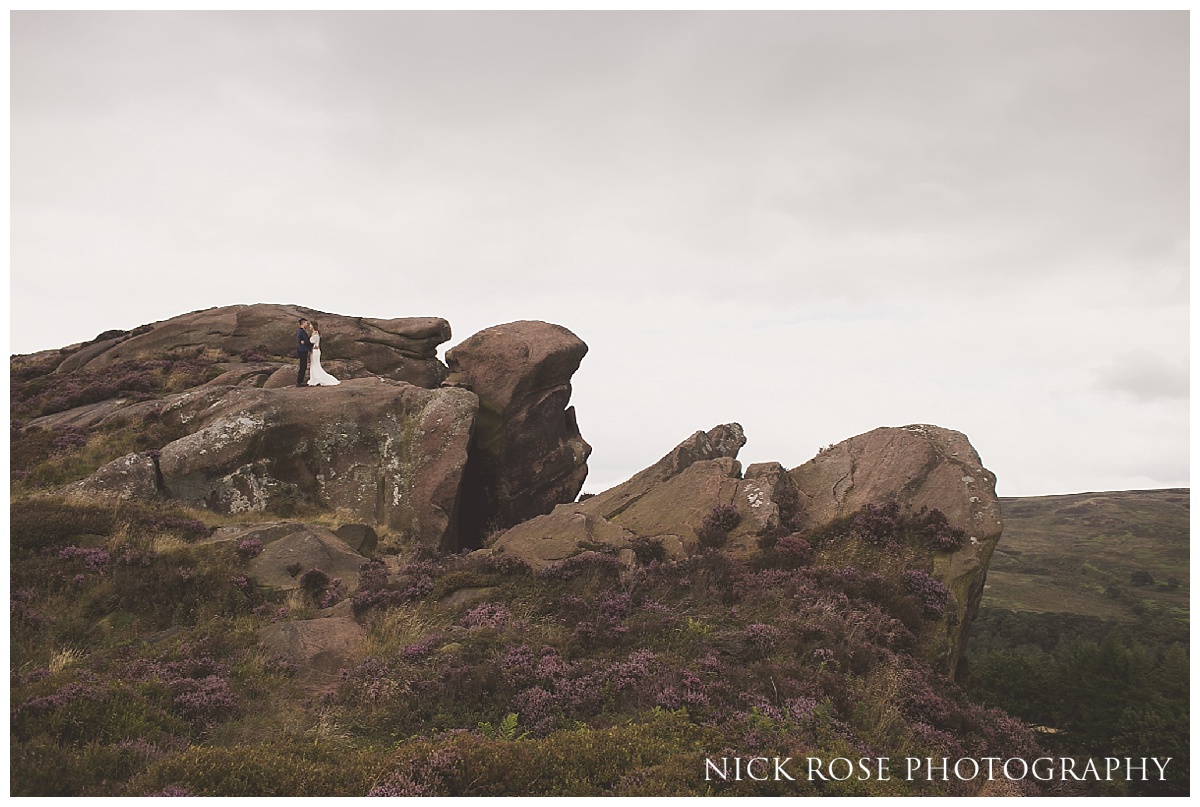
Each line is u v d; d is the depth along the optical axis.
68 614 17.62
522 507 37.22
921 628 18.25
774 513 22.83
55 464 26.47
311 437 28.86
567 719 12.59
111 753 10.56
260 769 10.12
